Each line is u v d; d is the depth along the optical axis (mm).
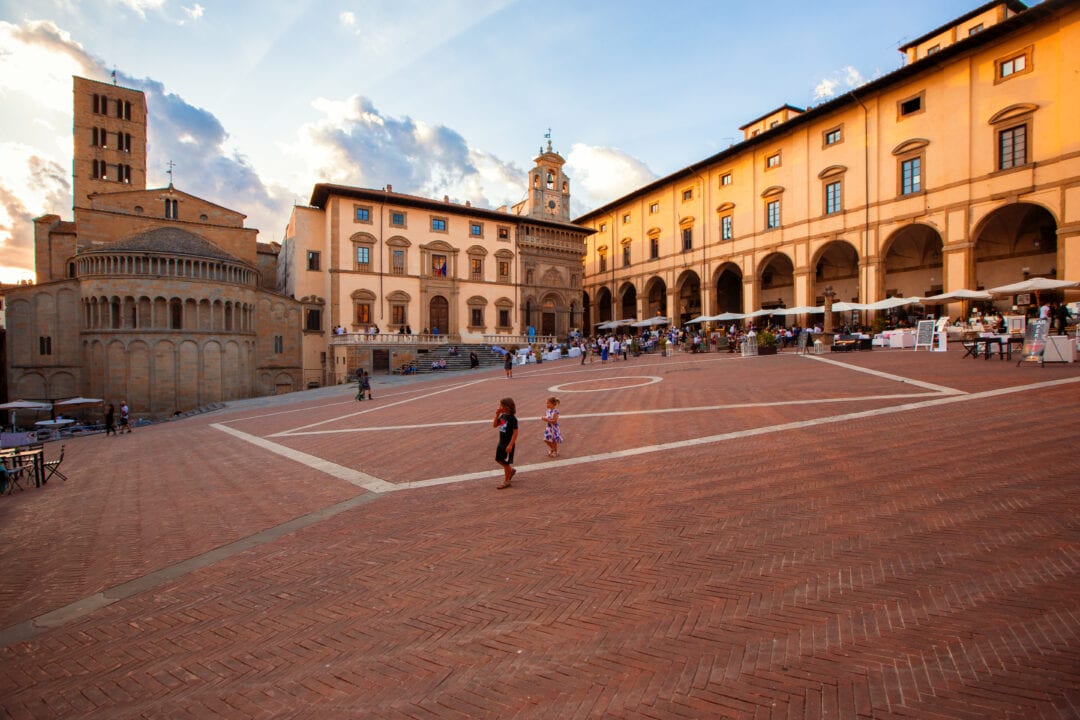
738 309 59906
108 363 44344
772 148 48875
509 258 61500
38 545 9188
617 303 67938
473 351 53750
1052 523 6602
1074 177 30922
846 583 5676
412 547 7773
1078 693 3818
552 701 4301
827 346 38531
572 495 9438
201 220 54031
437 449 14570
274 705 4559
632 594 5879
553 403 12539
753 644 4789
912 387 16875
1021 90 33188
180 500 11633
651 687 4359
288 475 13086
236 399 47938
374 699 4527
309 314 52938
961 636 4609
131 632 6020
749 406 16234
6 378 51562
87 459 18875
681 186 58656
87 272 46312
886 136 40344
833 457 10172
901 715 3785
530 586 6281
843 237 43000
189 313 46219
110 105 63531
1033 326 20094
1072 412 11828
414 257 55656
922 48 43250
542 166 69438
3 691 5066
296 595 6605
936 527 6789
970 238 35469
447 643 5270
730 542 6938
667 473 10188
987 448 9789
